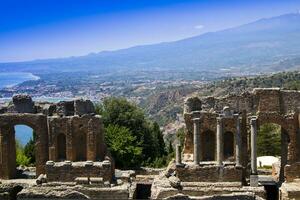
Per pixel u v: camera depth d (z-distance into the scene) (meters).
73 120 65.56
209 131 66.69
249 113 64.88
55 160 65.69
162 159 92.06
